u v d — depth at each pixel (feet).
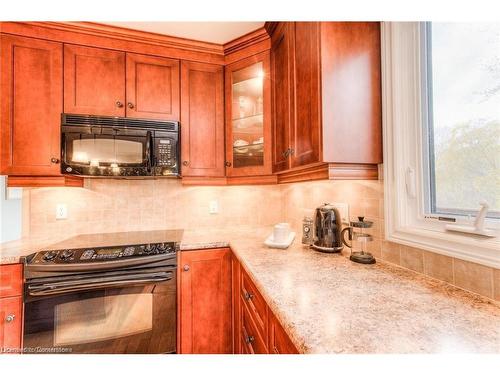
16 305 3.86
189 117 5.42
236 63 5.48
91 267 4.00
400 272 2.92
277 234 4.37
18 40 4.53
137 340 4.26
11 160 4.46
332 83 3.10
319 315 1.91
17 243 4.84
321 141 3.08
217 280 4.81
